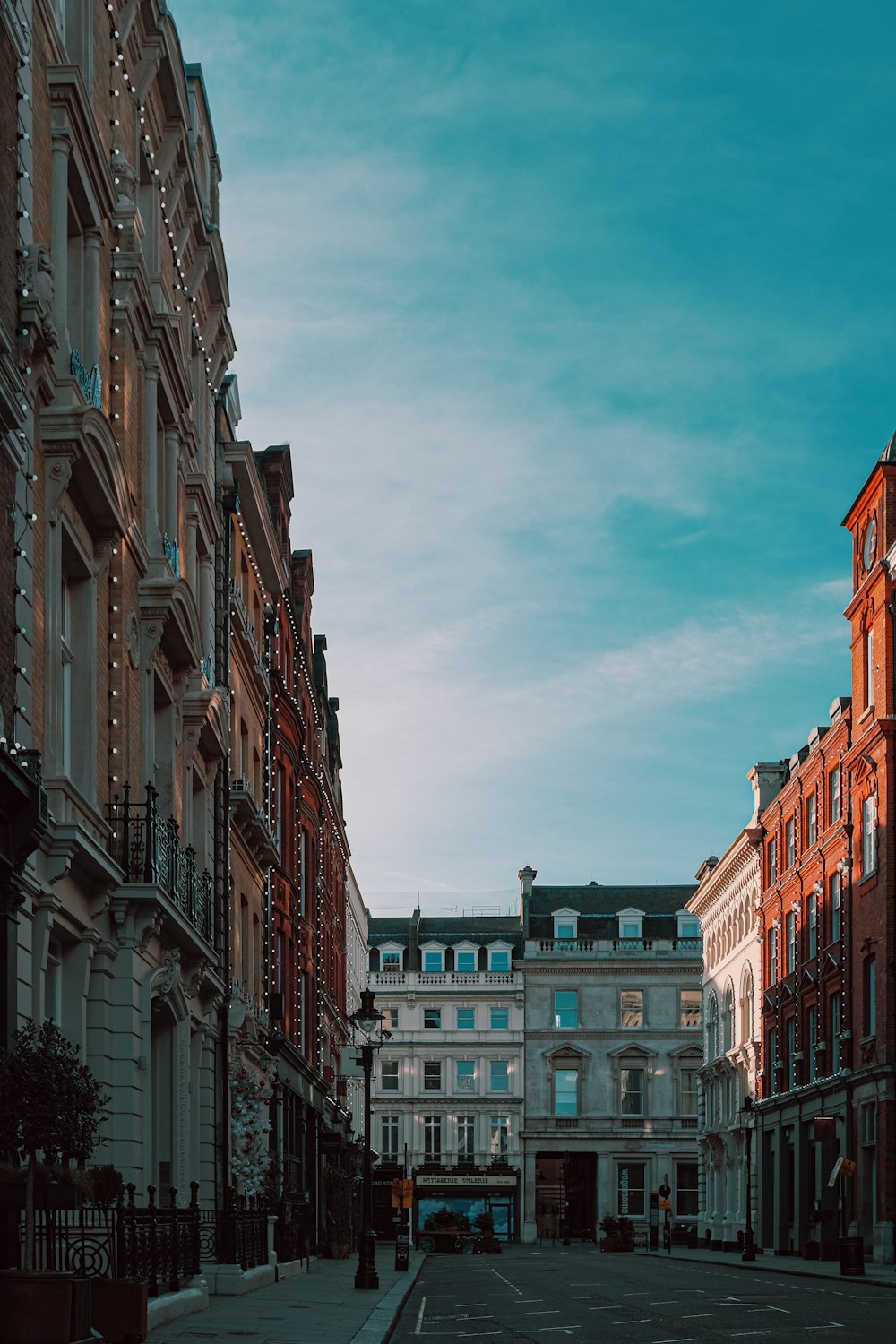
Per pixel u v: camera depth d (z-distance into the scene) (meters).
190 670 27.50
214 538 31.59
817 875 57.34
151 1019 24.28
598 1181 93.94
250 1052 36.72
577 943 97.56
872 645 51.06
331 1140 56.25
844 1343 17.14
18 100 17.52
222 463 34.16
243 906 37.69
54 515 18.95
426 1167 94.25
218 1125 31.00
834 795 55.91
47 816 17.27
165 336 25.14
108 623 22.39
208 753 30.25
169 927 23.77
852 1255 37.09
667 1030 95.69
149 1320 18.06
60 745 19.69
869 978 50.78
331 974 63.59
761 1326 20.16
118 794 22.25
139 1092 22.17
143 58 25.00
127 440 23.06
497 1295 29.59
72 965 20.77
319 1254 52.69
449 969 98.94
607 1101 95.25
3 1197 14.67
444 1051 96.75
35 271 17.48
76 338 20.88
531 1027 96.56
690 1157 93.94
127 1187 17.52
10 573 16.95
